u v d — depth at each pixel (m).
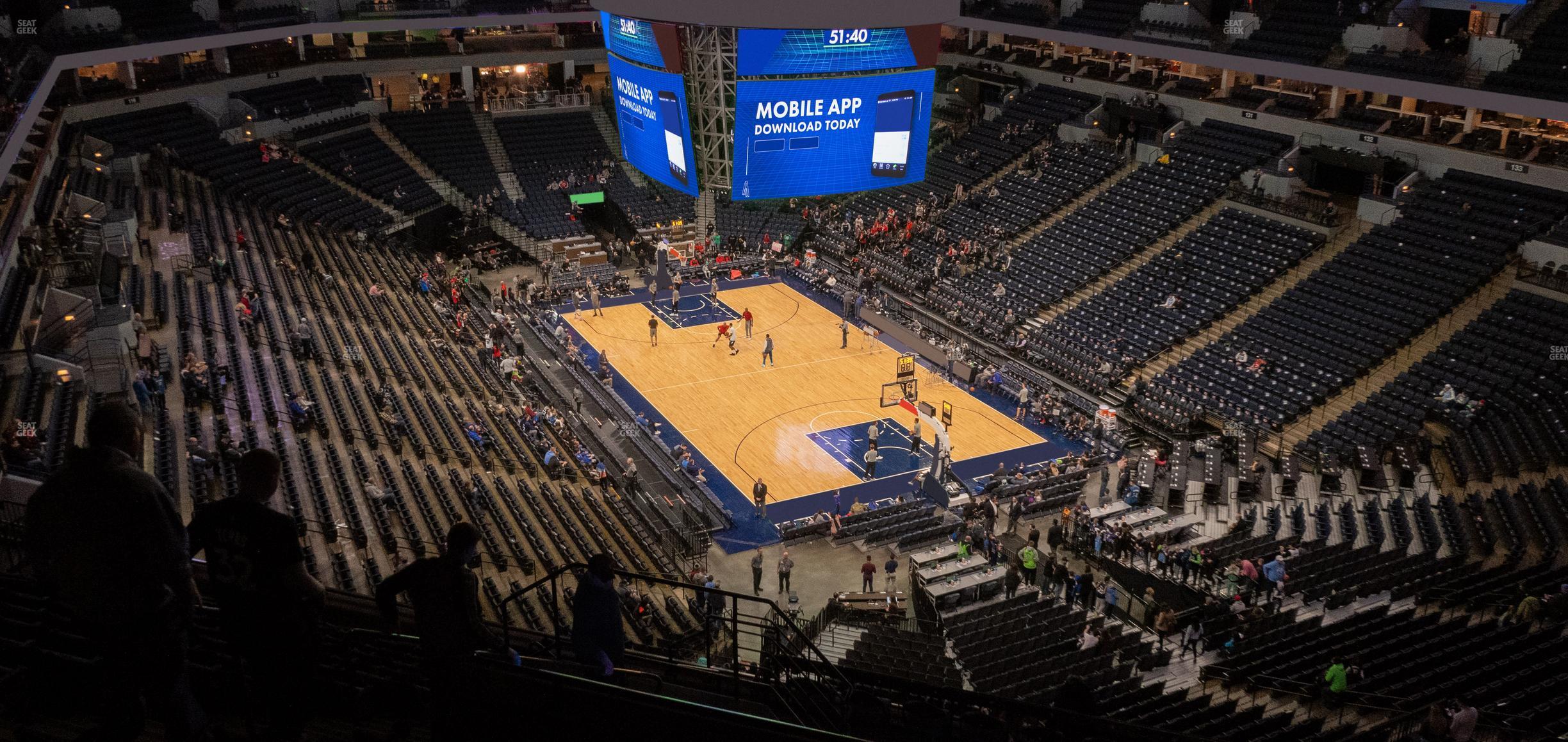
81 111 44.78
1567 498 26.78
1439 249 37.78
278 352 32.69
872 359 44.38
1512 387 32.41
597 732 6.58
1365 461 31.45
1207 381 37.56
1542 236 35.47
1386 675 19.45
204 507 5.14
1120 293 43.12
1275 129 45.31
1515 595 22.36
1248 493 32.28
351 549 23.02
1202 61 45.09
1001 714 10.79
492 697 6.64
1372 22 42.16
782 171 26.91
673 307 49.22
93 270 30.11
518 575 24.44
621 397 40.62
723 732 6.33
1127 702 20.67
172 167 44.97
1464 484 29.83
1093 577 28.39
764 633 11.20
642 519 30.56
